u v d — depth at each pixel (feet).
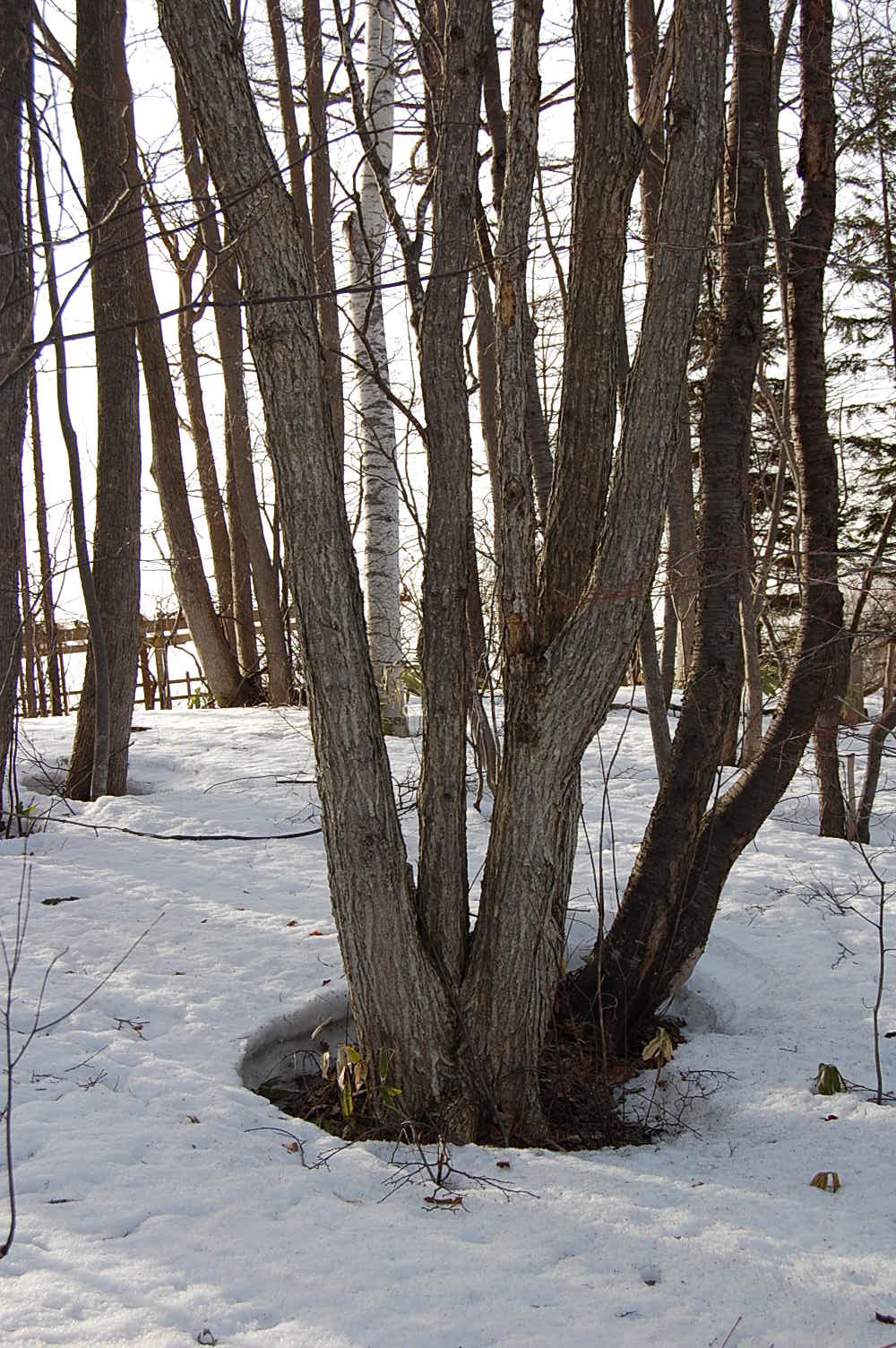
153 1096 13.38
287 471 12.82
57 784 32.89
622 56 13.80
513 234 13.24
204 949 18.51
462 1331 8.82
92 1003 16.02
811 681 16.49
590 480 14.29
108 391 30.42
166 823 27.66
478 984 13.88
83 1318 8.62
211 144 12.32
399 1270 9.73
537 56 13.07
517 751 13.56
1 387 9.20
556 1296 9.46
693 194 12.89
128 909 20.35
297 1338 8.54
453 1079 13.62
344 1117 14.02
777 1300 9.41
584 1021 16.48
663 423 12.95
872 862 24.80
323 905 21.09
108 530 30.99
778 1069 15.33
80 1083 13.55
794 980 18.42
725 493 16.22
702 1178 12.34
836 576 17.75
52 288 11.25
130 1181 11.20
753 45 17.42
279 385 12.59
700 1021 17.95
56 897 20.92
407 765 32.76
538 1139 13.85
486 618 28.89
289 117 44.52
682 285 12.87
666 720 28.84
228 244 12.98
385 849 13.37
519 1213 11.09
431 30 20.25
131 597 31.40
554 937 14.69
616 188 14.02
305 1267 9.71
